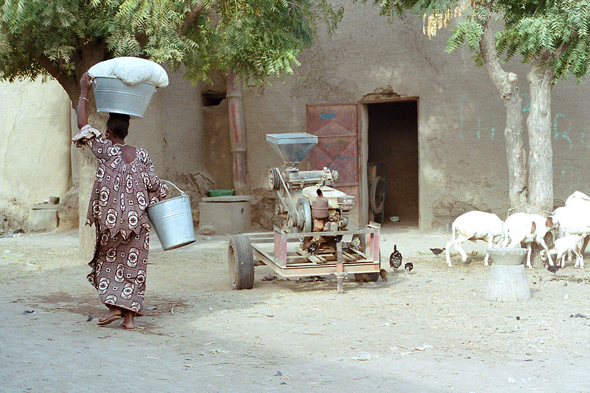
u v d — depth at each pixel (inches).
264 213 674.8
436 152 620.4
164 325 252.7
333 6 641.6
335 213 335.9
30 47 416.2
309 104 648.4
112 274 236.8
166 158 671.8
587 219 397.4
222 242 569.3
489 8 409.7
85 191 444.8
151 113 644.1
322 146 646.5
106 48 423.8
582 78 563.2
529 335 234.2
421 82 621.3
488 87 597.9
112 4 375.6
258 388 167.0
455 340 228.1
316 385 171.5
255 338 231.5
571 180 570.3
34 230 665.6
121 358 192.4
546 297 307.7
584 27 369.1
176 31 407.8
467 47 602.2
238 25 401.7
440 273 386.3
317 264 330.6
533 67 411.8
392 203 790.5
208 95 711.1
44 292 328.5
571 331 239.5
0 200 679.7
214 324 255.8
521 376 182.2
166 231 238.7
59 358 187.2
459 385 172.9
